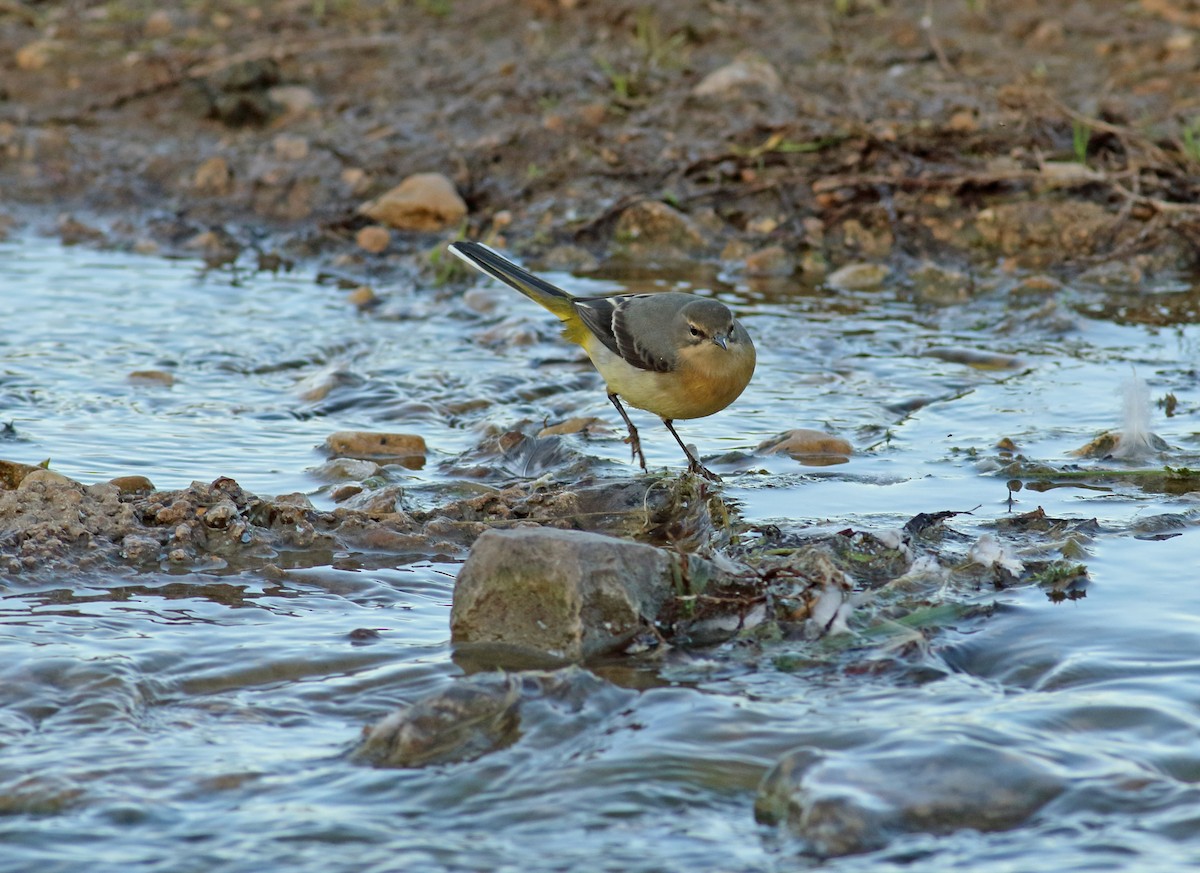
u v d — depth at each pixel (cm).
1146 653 776
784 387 1394
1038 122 1986
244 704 733
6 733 695
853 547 945
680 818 624
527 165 2069
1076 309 1634
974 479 1116
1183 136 1941
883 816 609
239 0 2620
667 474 1129
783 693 744
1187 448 1170
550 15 2453
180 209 2053
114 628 823
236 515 985
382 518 1010
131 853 598
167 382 1399
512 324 1603
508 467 1173
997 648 795
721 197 1956
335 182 2073
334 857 594
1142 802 623
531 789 649
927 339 1541
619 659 793
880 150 1964
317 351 1524
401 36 2425
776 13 2395
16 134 2198
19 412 1282
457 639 819
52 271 1820
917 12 2358
